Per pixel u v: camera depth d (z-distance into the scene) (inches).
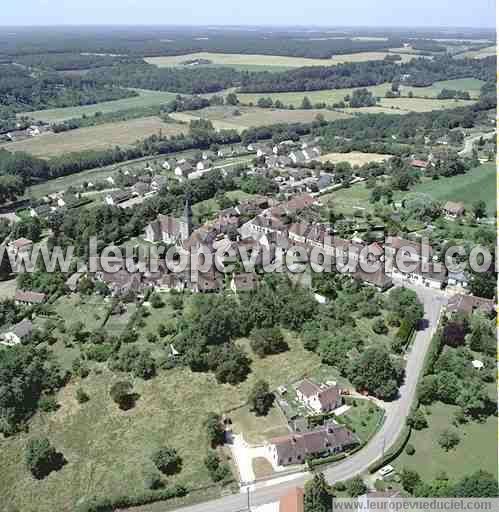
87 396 6048.2
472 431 5369.1
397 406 5733.3
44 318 7519.7
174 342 6712.6
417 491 4532.5
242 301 7401.6
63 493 4958.2
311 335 6707.7
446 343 6653.5
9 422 5693.9
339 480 4845.0
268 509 4643.2
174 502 4788.4
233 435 5452.8
